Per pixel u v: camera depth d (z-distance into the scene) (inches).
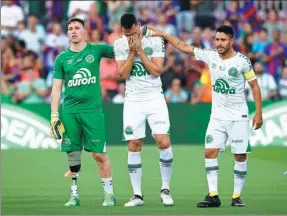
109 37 2596.0
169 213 1156.5
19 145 2346.2
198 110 2413.9
